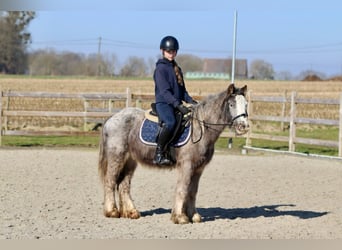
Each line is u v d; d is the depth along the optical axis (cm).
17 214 905
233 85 818
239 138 2328
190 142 836
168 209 984
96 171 1393
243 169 1471
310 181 1315
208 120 834
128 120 902
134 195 1109
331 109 3441
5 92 1914
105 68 10212
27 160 1545
